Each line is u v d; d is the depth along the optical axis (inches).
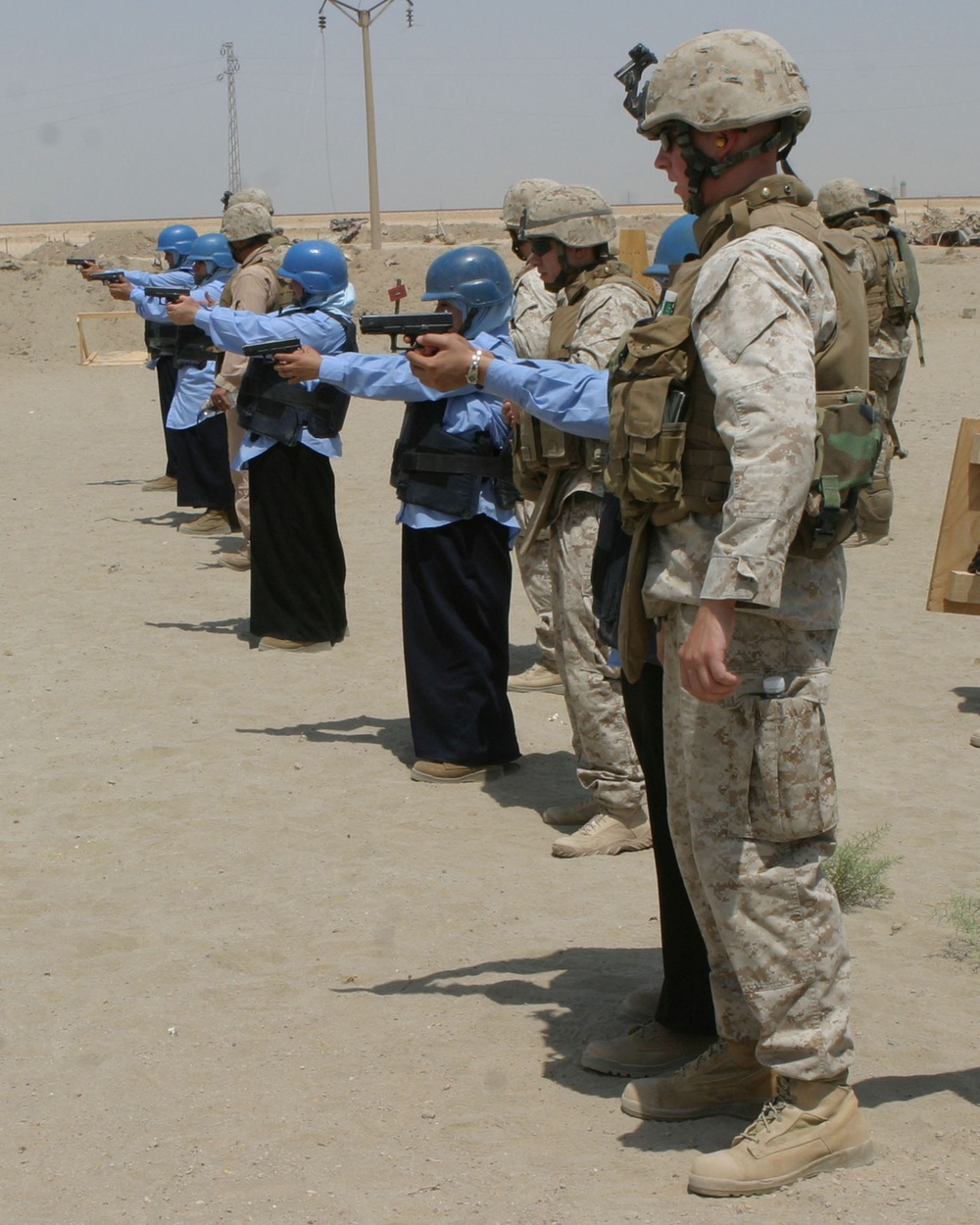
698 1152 120.5
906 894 182.4
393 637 321.4
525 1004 153.2
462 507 223.1
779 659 109.0
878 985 154.9
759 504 100.2
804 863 111.6
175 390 434.9
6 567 400.8
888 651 300.0
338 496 510.0
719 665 102.7
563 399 144.5
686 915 134.3
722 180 111.8
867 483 106.2
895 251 349.4
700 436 109.3
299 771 236.4
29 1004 157.2
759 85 108.9
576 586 193.3
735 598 100.8
